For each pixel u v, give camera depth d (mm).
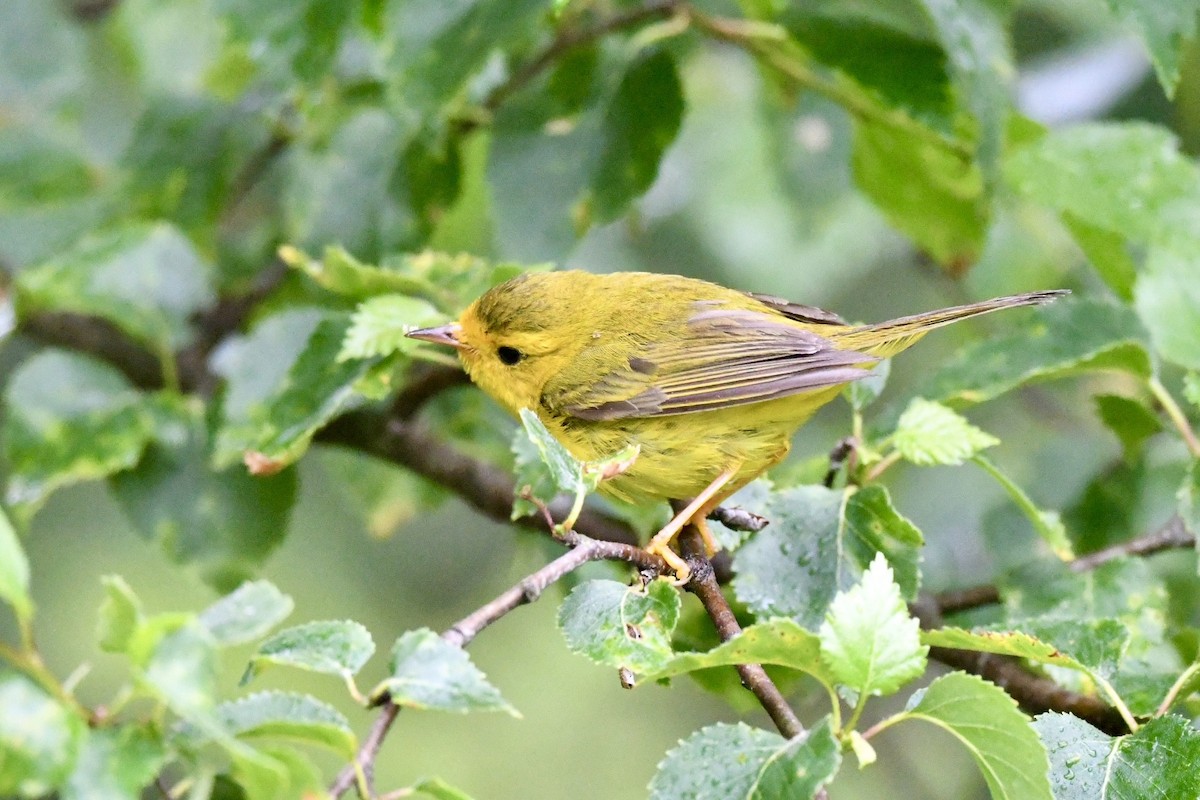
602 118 11055
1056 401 14992
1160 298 9633
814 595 7980
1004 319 14422
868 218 14422
